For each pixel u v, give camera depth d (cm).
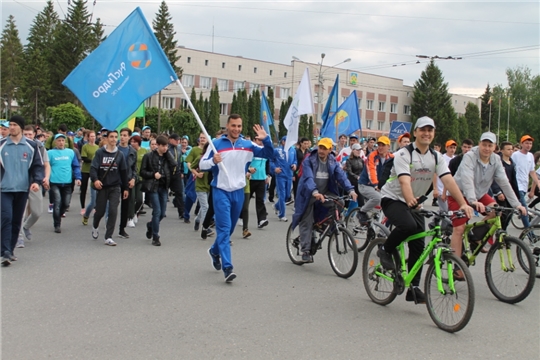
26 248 812
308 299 577
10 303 530
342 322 500
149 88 735
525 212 646
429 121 514
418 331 480
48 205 1344
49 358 397
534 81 6981
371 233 829
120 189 891
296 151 1514
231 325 481
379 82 6825
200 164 660
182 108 5288
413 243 534
